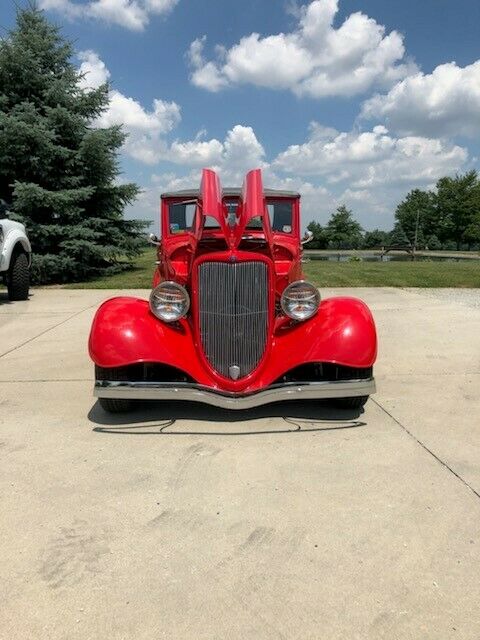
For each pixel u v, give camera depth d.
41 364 5.55
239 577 2.23
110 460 3.30
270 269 3.69
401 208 70.00
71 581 2.20
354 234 65.00
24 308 9.22
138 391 3.57
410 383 4.86
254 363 3.73
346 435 3.66
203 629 1.95
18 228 9.95
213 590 2.15
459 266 18.06
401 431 3.72
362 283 12.44
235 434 3.68
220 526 2.59
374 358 3.65
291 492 2.90
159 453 3.39
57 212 12.88
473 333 6.98
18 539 2.48
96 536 2.51
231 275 3.66
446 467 3.18
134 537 2.50
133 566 2.30
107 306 3.88
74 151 12.98
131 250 14.64
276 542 2.46
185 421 3.93
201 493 2.90
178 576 2.23
